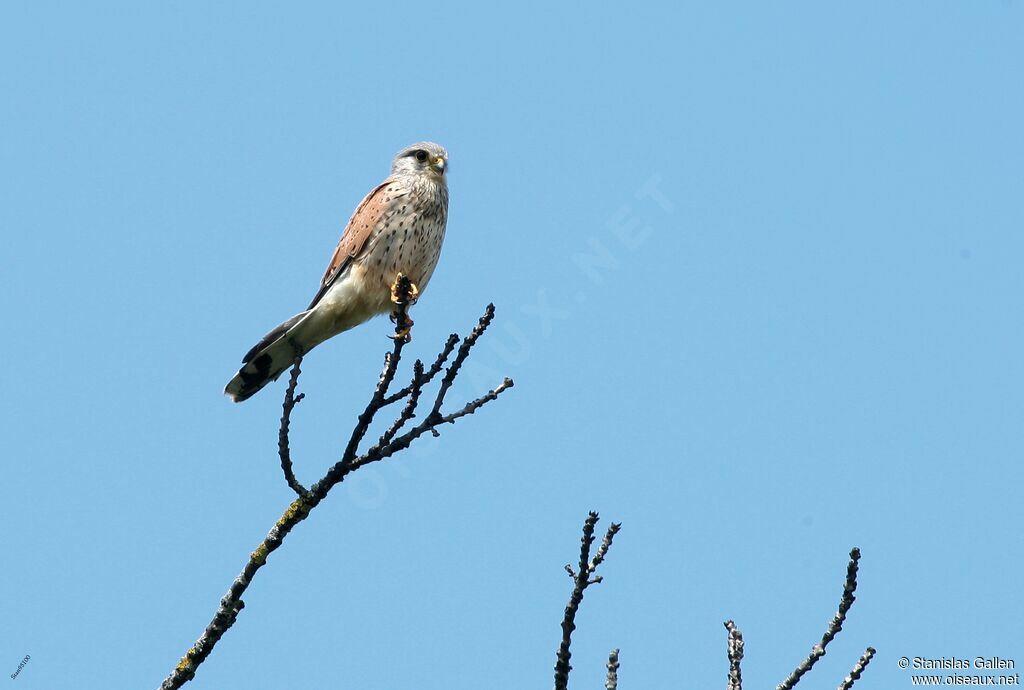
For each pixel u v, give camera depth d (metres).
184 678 8.58
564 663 7.61
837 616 7.77
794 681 7.71
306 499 8.77
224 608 8.66
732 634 8.05
